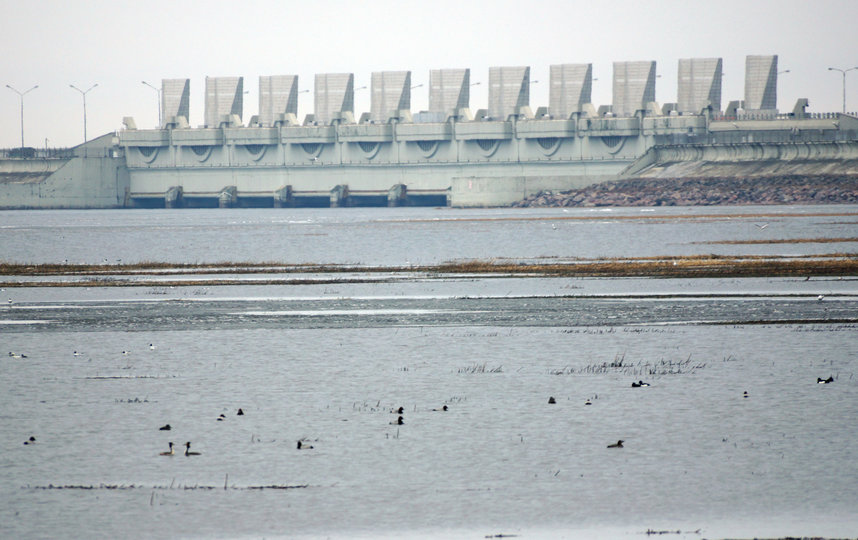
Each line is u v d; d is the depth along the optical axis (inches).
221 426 3535.9
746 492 2795.3
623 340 5457.7
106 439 3363.7
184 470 3021.7
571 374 4466.0
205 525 2581.2
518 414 3683.6
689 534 2500.0
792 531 2508.6
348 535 2512.3
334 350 5231.3
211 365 4785.9
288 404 3882.9
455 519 2618.1
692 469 3002.0
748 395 3949.3
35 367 4746.6
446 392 4094.5
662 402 3850.9
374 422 3580.2
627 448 3225.9
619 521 2593.5
